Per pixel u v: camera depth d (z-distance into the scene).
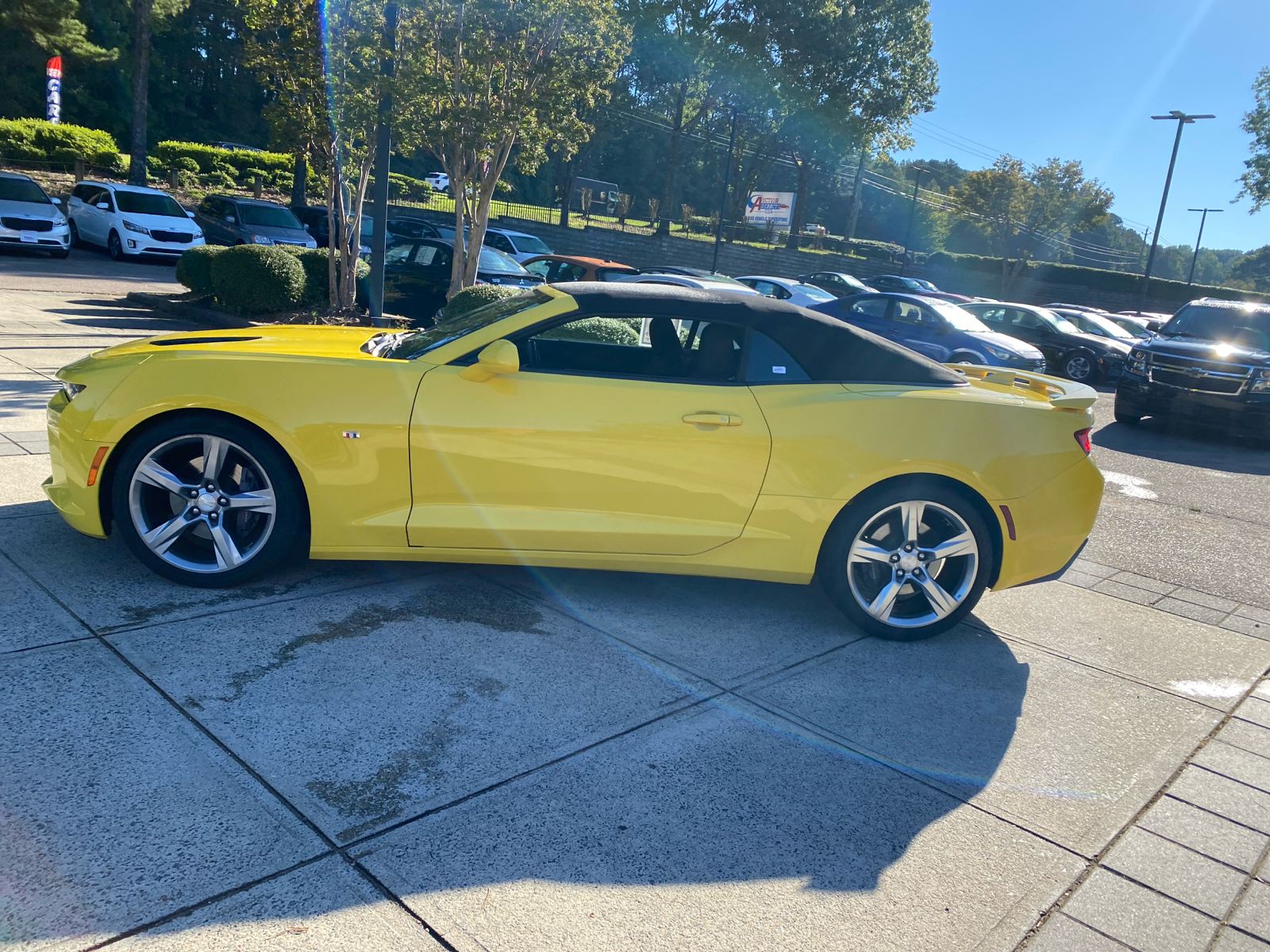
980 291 50.88
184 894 2.26
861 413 4.17
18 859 2.31
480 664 3.67
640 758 3.13
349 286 13.76
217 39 54.44
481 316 4.44
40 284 14.83
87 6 44.12
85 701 3.05
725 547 4.20
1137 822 3.07
